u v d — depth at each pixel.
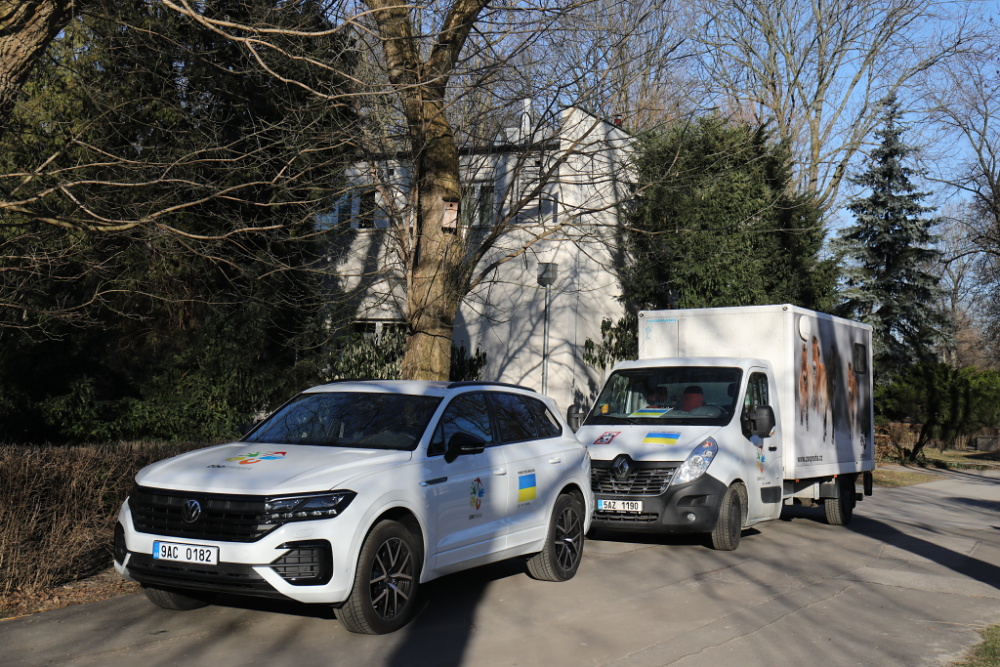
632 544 11.84
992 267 40.22
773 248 22.03
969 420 31.56
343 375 17.91
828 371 14.21
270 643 6.46
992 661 6.54
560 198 19.53
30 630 6.63
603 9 11.65
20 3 8.11
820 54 30.02
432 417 7.59
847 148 30.75
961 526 15.40
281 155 11.12
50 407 13.84
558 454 8.99
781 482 12.49
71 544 8.02
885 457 34.09
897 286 39.34
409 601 6.82
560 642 6.77
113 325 14.91
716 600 8.39
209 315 16.00
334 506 6.31
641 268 20.89
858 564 10.83
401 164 13.83
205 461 6.97
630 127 19.22
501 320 21.03
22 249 11.11
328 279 18.17
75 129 12.53
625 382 12.58
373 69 12.08
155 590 7.12
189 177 12.20
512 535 8.14
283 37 11.22
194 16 8.19
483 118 13.47
